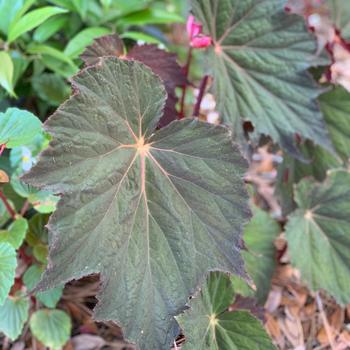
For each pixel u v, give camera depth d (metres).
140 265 0.28
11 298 0.36
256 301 0.39
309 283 0.42
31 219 0.38
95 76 0.26
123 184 0.28
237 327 0.33
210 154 0.29
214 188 0.29
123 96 0.27
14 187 0.34
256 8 0.37
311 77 0.39
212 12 0.36
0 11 0.42
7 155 0.42
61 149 0.25
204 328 0.32
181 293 0.28
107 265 0.27
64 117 0.25
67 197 0.25
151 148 0.29
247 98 0.38
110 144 0.27
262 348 0.32
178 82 0.38
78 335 0.41
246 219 0.30
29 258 0.39
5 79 0.37
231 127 0.37
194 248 0.29
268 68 0.39
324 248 0.42
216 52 0.38
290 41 0.38
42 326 0.39
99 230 0.27
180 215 0.29
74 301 0.42
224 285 0.33
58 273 0.26
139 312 0.28
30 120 0.30
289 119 0.39
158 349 0.28
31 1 0.41
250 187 0.43
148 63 0.37
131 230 0.28
